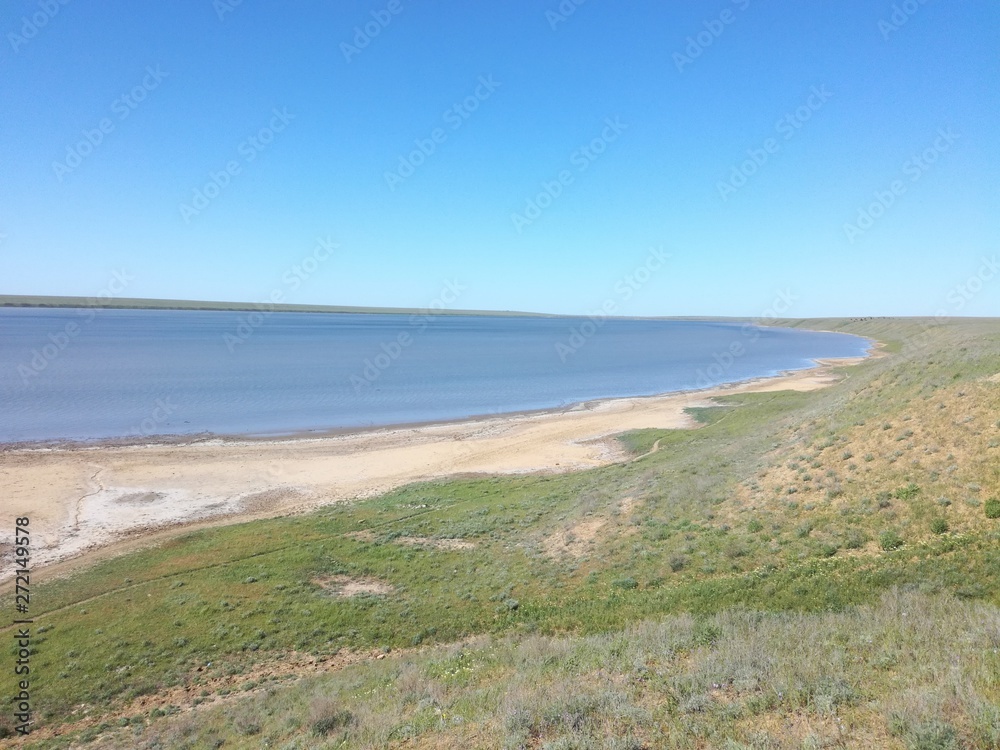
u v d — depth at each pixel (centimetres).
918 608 1089
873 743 633
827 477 1906
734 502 1989
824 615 1184
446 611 1686
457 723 855
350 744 867
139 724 1250
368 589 1912
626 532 1998
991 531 1366
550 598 1661
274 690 1319
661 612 1430
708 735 698
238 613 1758
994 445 1672
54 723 1284
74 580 2058
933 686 721
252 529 2559
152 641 1609
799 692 763
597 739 714
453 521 2550
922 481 1667
